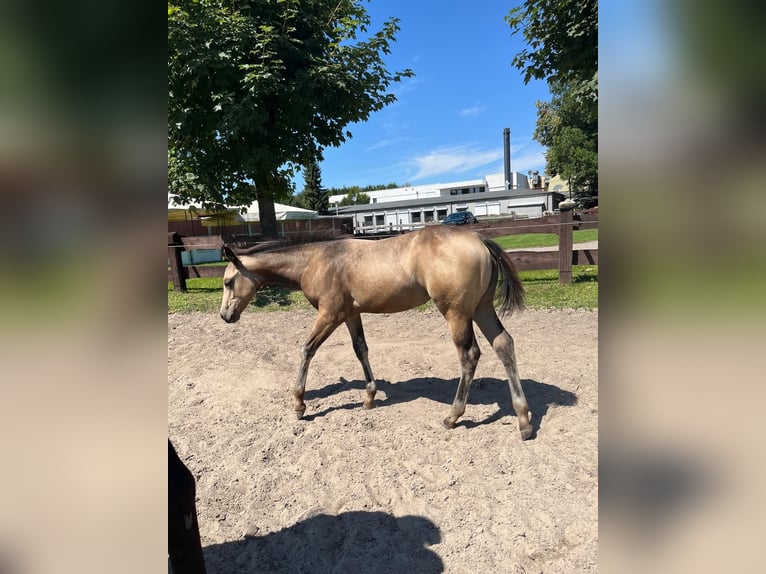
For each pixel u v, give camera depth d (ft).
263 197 32.96
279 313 24.44
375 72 30.86
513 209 144.87
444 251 10.02
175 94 26.73
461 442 10.33
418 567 6.83
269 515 8.30
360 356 12.39
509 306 10.61
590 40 23.12
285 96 27.84
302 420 11.98
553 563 6.75
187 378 15.39
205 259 53.01
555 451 9.66
